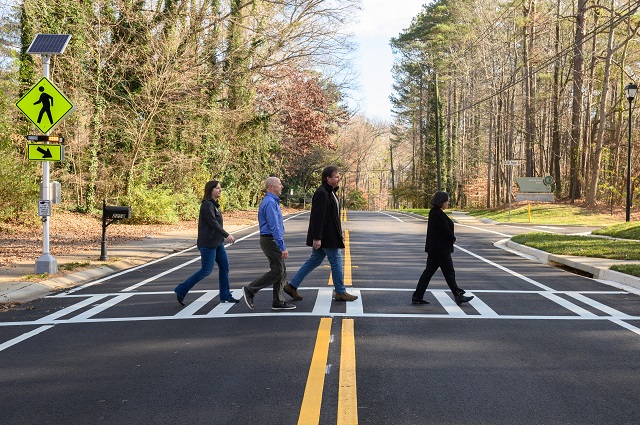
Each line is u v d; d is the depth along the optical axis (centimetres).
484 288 1109
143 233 2341
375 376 571
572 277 1270
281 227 877
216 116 3152
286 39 3306
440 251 938
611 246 1723
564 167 6084
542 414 477
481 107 6053
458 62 6078
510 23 5097
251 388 538
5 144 2105
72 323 820
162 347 684
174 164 3066
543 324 805
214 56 3275
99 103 2672
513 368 602
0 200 2041
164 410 486
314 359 625
